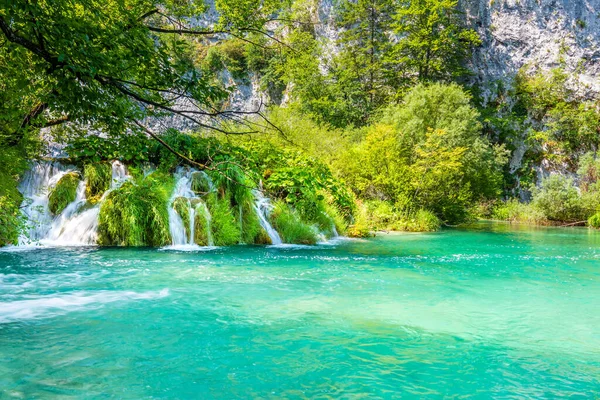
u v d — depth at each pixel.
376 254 10.54
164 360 3.72
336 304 5.70
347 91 41.62
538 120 38.59
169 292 6.21
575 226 25.02
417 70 41.69
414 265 8.93
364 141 23.30
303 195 13.70
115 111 4.95
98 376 3.37
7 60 5.16
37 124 7.61
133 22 5.09
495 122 38.09
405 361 3.78
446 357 3.88
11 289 6.25
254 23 9.97
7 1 3.83
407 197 20.06
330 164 20.61
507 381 3.40
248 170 6.94
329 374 3.48
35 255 9.36
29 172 12.18
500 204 31.58
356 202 17.62
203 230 11.36
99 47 4.58
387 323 4.88
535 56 40.44
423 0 39.03
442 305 5.73
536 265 9.16
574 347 4.19
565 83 38.56
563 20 39.75
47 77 4.78
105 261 8.73
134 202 11.09
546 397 3.13
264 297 6.01
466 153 26.95
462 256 10.48
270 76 45.75
